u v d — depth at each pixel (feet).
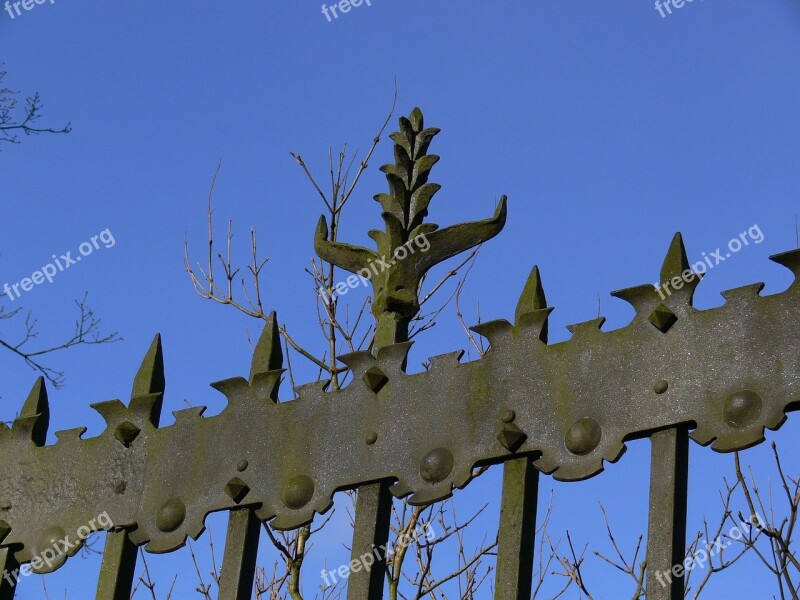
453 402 8.25
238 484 8.75
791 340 7.18
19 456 10.05
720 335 7.43
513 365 8.13
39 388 10.44
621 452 7.48
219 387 9.28
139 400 9.67
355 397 8.67
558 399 7.86
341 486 8.41
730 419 7.15
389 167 9.39
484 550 15.30
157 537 9.00
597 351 7.85
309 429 8.74
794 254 7.35
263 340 9.37
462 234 8.91
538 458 7.93
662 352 7.59
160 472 9.25
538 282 8.46
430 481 8.07
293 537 15.88
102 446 9.68
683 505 7.32
